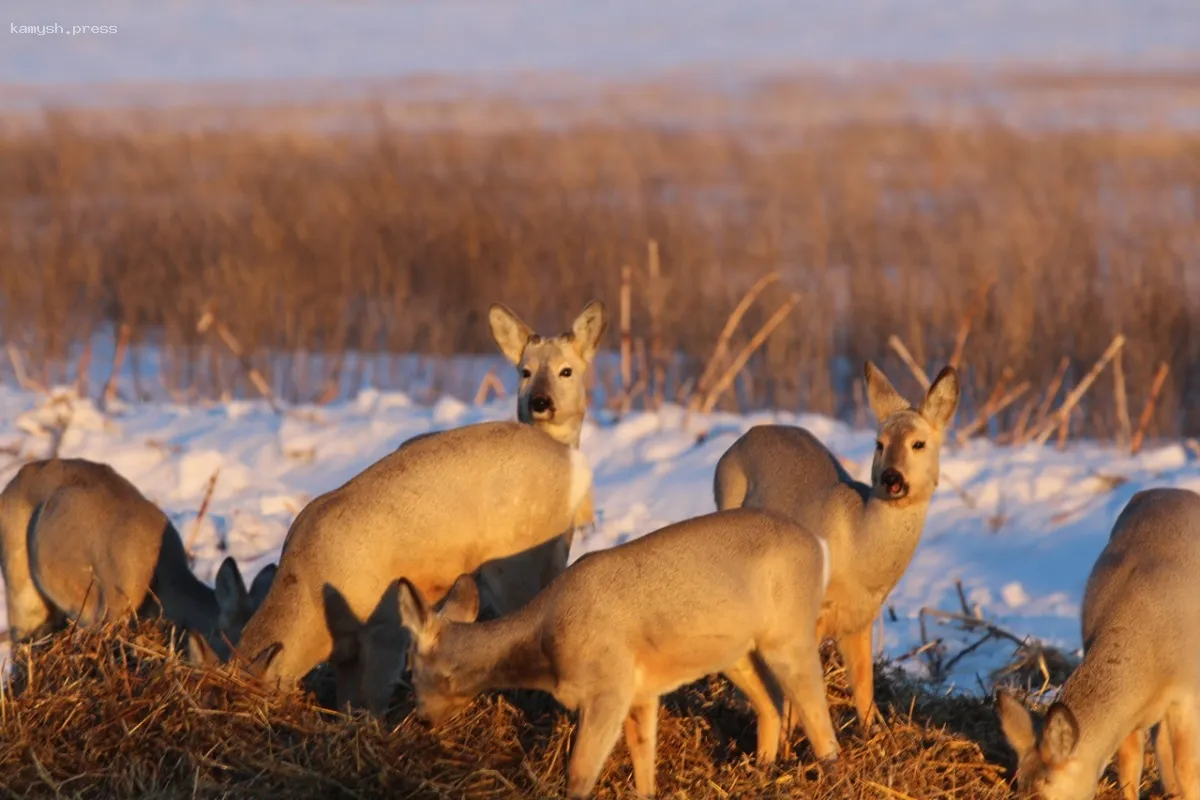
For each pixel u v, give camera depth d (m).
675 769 28.52
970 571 41.62
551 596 27.47
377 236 82.12
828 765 27.78
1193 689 28.19
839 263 83.56
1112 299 68.75
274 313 72.12
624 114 172.75
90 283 77.00
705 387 59.44
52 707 27.92
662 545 27.64
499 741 28.56
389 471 30.64
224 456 47.62
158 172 112.81
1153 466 47.56
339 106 186.88
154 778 26.69
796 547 28.20
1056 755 26.41
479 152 126.25
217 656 29.95
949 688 33.69
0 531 35.66
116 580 33.25
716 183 113.88
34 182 109.81
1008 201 99.69
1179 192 104.75
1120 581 28.81
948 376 29.97
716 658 27.61
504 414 52.19
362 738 27.66
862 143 136.12
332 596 29.69
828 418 58.00
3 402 53.38
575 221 85.75
